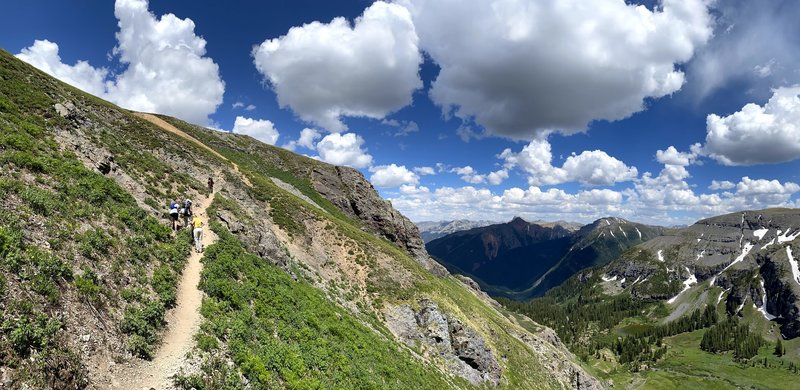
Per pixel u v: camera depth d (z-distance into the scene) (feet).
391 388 105.60
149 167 147.64
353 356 106.42
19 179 74.08
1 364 40.83
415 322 200.13
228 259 103.65
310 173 411.95
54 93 148.87
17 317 45.96
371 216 400.26
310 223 235.81
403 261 244.83
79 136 119.85
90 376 48.39
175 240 98.43
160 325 66.03
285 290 115.14
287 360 77.30
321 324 111.24
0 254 51.88
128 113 240.73
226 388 59.57
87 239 69.72
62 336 49.11
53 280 55.52
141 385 51.83
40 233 63.00
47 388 42.98
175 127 369.91
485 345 217.77
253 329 80.79
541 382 261.03
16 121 98.78
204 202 151.02
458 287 402.93
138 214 95.40
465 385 183.52
